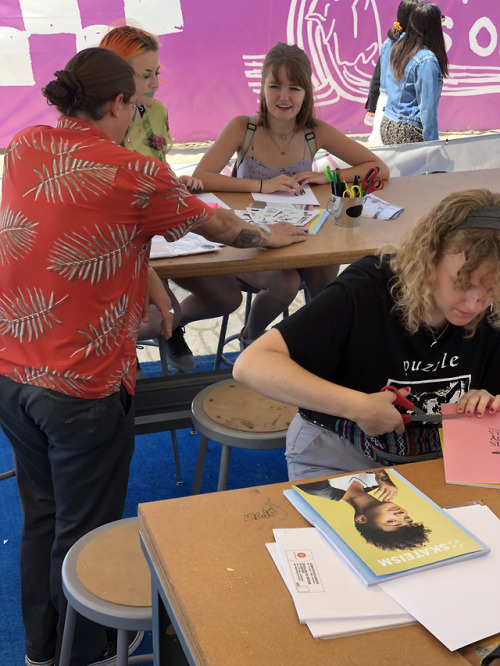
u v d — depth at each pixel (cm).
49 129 149
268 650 81
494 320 133
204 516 105
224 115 589
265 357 126
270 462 276
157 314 246
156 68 284
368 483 113
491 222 113
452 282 116
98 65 148
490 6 589
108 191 144
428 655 81
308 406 124
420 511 105
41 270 144
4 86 529
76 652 163
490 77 618
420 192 282
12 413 153
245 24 561
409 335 133
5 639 191
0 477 241
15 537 231
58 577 160
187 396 239
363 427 124
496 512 107
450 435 124
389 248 137
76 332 147
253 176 294
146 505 107
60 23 521
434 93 400
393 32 412
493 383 143
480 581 92
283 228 224
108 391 153
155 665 112
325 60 587
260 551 98
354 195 234
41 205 143
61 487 157
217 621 85
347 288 132
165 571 94
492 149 396
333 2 569
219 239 198
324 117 607
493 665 75
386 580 91
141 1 533
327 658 80
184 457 278
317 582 91
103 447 156
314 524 102
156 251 210
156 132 307
